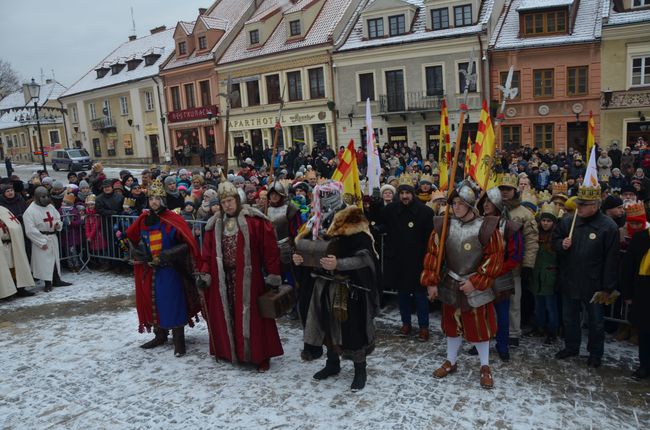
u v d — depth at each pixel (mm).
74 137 44688
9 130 54312
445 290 4391
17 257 7430
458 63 24625
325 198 4312
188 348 5531
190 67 33969
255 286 4766
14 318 6672
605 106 22641
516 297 5164
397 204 5457
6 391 4652
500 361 4922
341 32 28438
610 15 22391
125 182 9711
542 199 6711
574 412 3984
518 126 24375
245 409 4172
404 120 26656
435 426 3834
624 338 5434
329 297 4301
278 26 31812
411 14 26125
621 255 5129
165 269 5172
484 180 5375
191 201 8320
